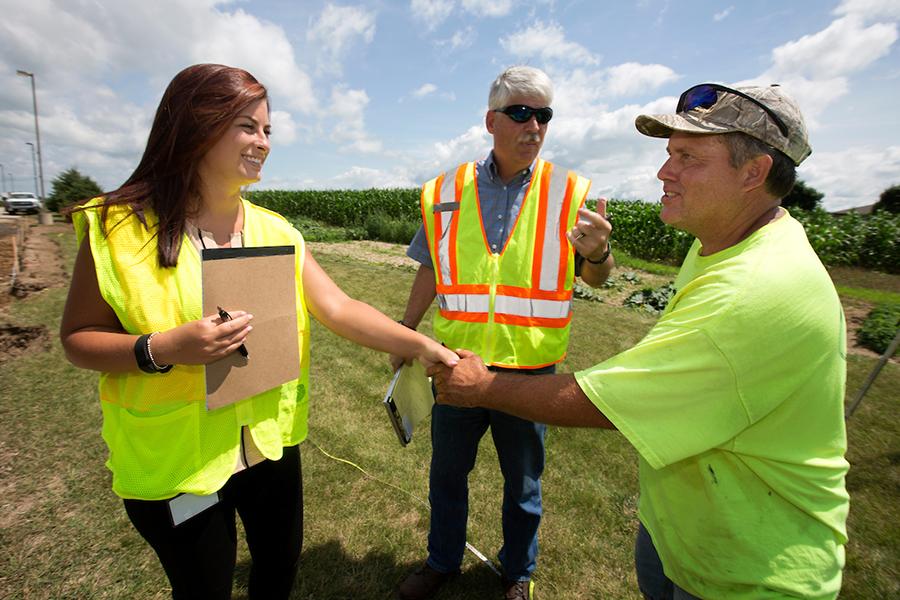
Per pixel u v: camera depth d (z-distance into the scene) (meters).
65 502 2.58
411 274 10.14
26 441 3.14
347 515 2.56
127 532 2.38
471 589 2.14
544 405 1.18
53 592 2.03
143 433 1.18
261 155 1.23
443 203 1.96
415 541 2.40
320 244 15.66
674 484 1.19
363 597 2.07
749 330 0.95
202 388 1.20
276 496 1.44
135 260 1.11
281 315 1.26
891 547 2.48
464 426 1.92
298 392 1.43
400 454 3.18
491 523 2.57
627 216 14.98
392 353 1.54
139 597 2.02
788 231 1.05
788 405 1.02
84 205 1.11
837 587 1.08
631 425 1.06
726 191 1.06
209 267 1.08
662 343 1.03
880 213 15.68
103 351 1.07
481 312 1.86
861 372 5.03
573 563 2.31
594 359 5.36
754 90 1.02
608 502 2.79
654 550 1.36
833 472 1.07
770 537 1.06
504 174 1.90
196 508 1.24
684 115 1.08
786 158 1.02
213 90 1.12
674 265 14.02
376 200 22.38
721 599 1.13
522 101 1.70
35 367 4.32
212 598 1.33
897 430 3.71
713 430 1.01
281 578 1.54
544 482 2.96
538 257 1.84
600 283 1.95
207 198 1.25
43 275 8.15
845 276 13.19
